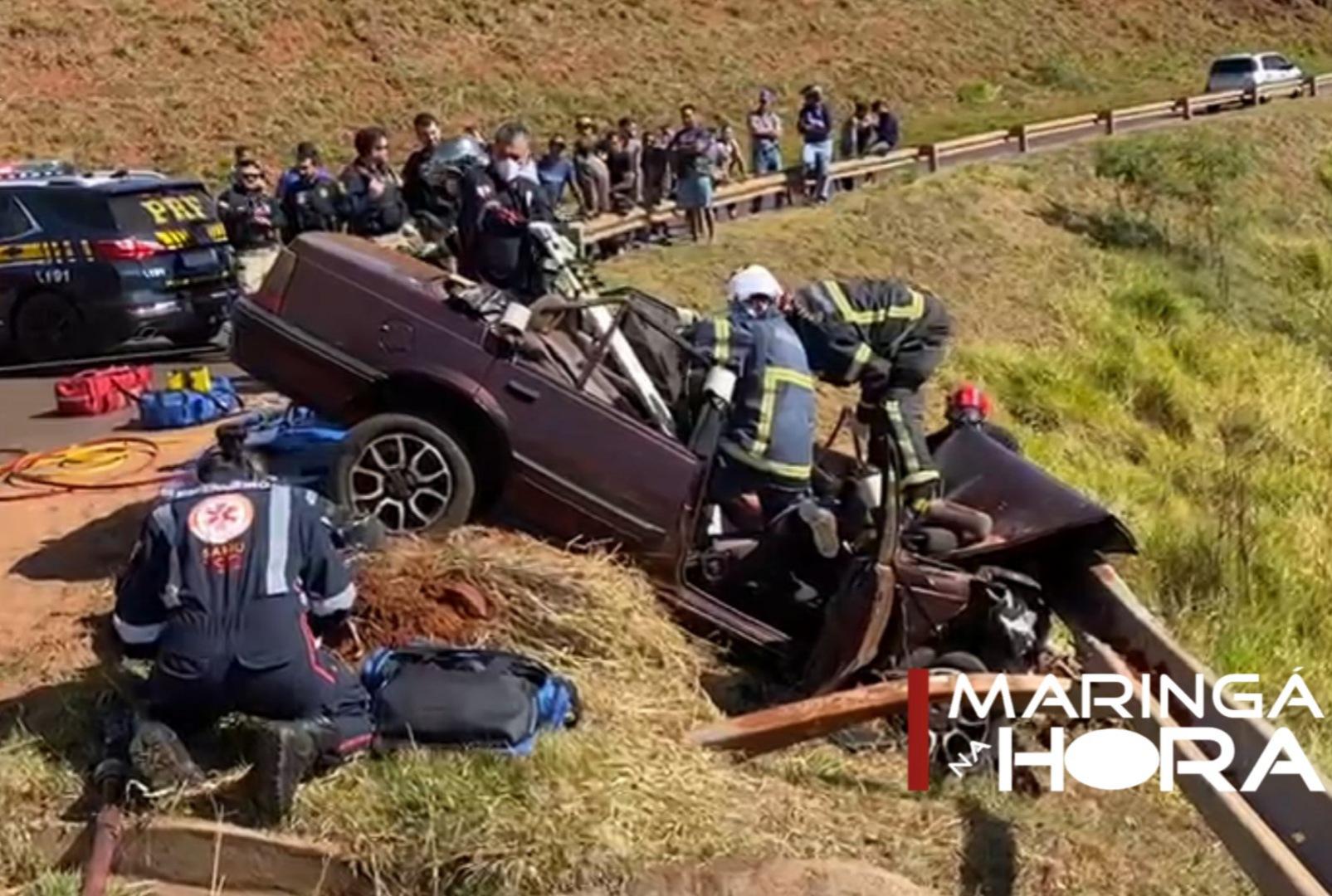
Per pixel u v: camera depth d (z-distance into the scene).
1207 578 12.76
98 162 30.19
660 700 6.82
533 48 38.56
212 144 31.55
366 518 7.41
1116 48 51.53
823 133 25.56
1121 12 53.09
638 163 22.31
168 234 14.77
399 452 7.77
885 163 28.14
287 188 15.66
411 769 5.83
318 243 8.08
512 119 36.09
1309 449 19.22
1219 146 31.92
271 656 5.69
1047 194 27.44
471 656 6.25
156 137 31.23
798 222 23.09
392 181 15.19
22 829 5.76
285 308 7.96
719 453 7.92
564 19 40.00
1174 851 6.43
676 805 5.93
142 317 14.51
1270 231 30.64
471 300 7.82
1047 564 8.08
